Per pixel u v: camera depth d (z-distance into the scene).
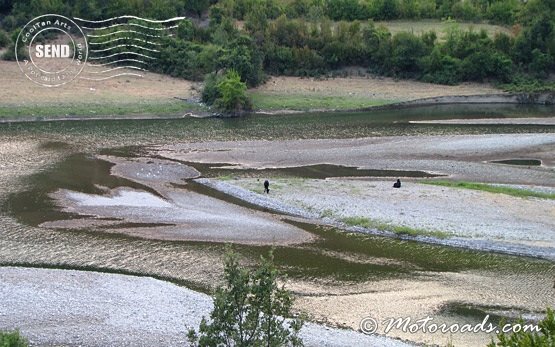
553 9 149.00
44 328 43.09
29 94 115.31
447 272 53.09
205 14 152.12
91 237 59.50
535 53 137.00
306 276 51.84
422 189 70.94
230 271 28.83
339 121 110.50
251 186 73.00
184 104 116.44
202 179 76.50
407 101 124.31
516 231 60.34
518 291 49.53
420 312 46.19
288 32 140.62
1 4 142.88
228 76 117.75
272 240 59.28
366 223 62.62
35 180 75.75
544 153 87.88
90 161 84.25
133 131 101.81
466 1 160.25
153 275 52.34
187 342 41.28
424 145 91.25
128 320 44.19
